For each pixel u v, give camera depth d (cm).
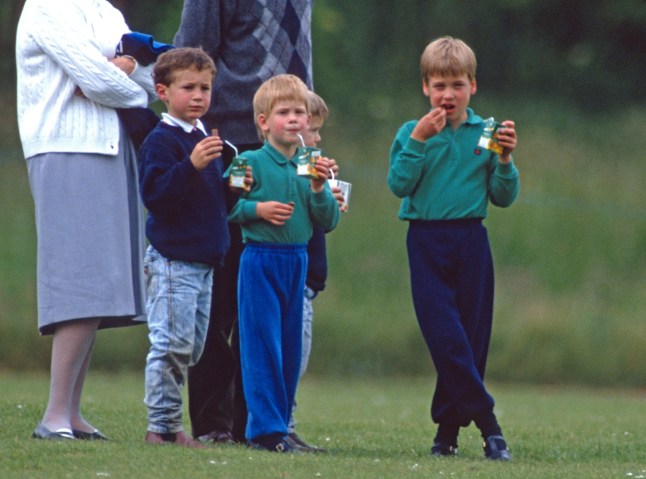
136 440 2375
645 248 7825
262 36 2608
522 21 10869
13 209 7825
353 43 10469
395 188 2438
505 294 7281
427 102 10031
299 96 2380
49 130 2355
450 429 2500
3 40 9194
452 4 10812
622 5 10675
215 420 2577
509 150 2417
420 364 6681
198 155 2228
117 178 2377
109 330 6494
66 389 2352
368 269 7406
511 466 2241
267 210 2311
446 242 2438
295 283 2375
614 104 10625
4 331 6481
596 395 6112
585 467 2306
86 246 2333
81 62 2333
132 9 8994
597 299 7288
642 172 8788
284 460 2130
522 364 6662
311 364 6638
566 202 8244
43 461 2039
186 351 2298
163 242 2286
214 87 2603
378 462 2197
